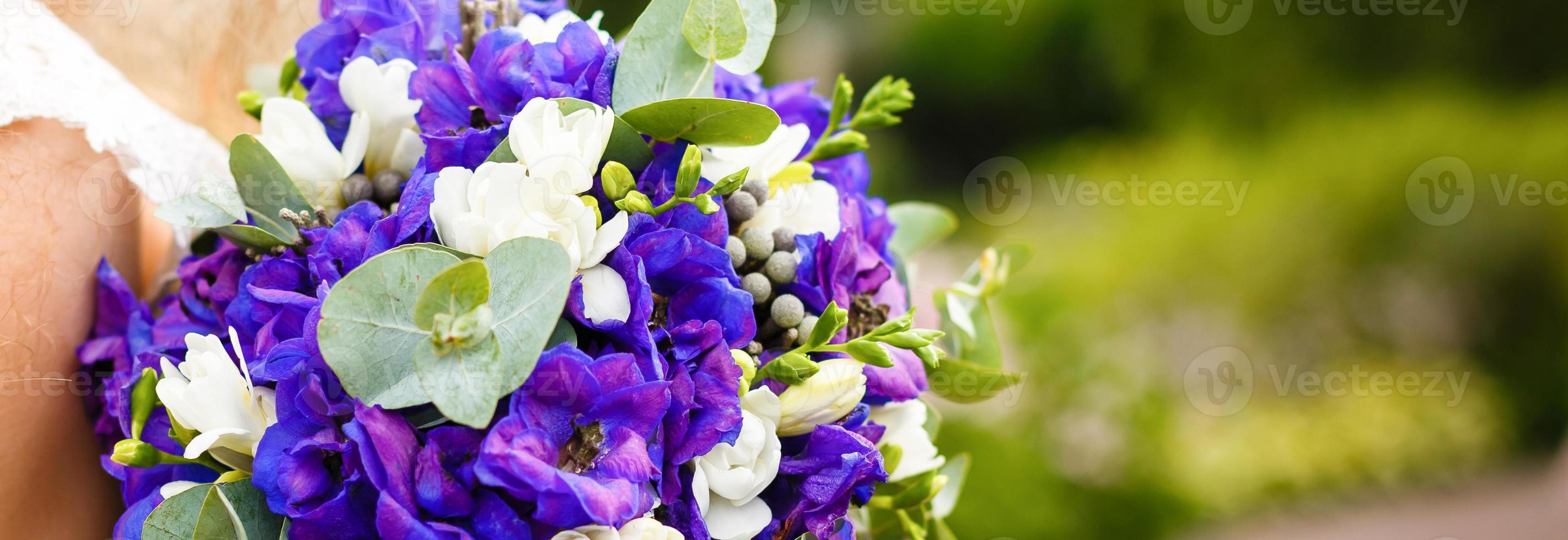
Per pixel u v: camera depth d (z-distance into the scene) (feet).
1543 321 9.32
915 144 12.11
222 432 2.29
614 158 2.39
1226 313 9.13
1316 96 10.76
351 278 2.23
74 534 2.49
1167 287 9.08
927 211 2.87
